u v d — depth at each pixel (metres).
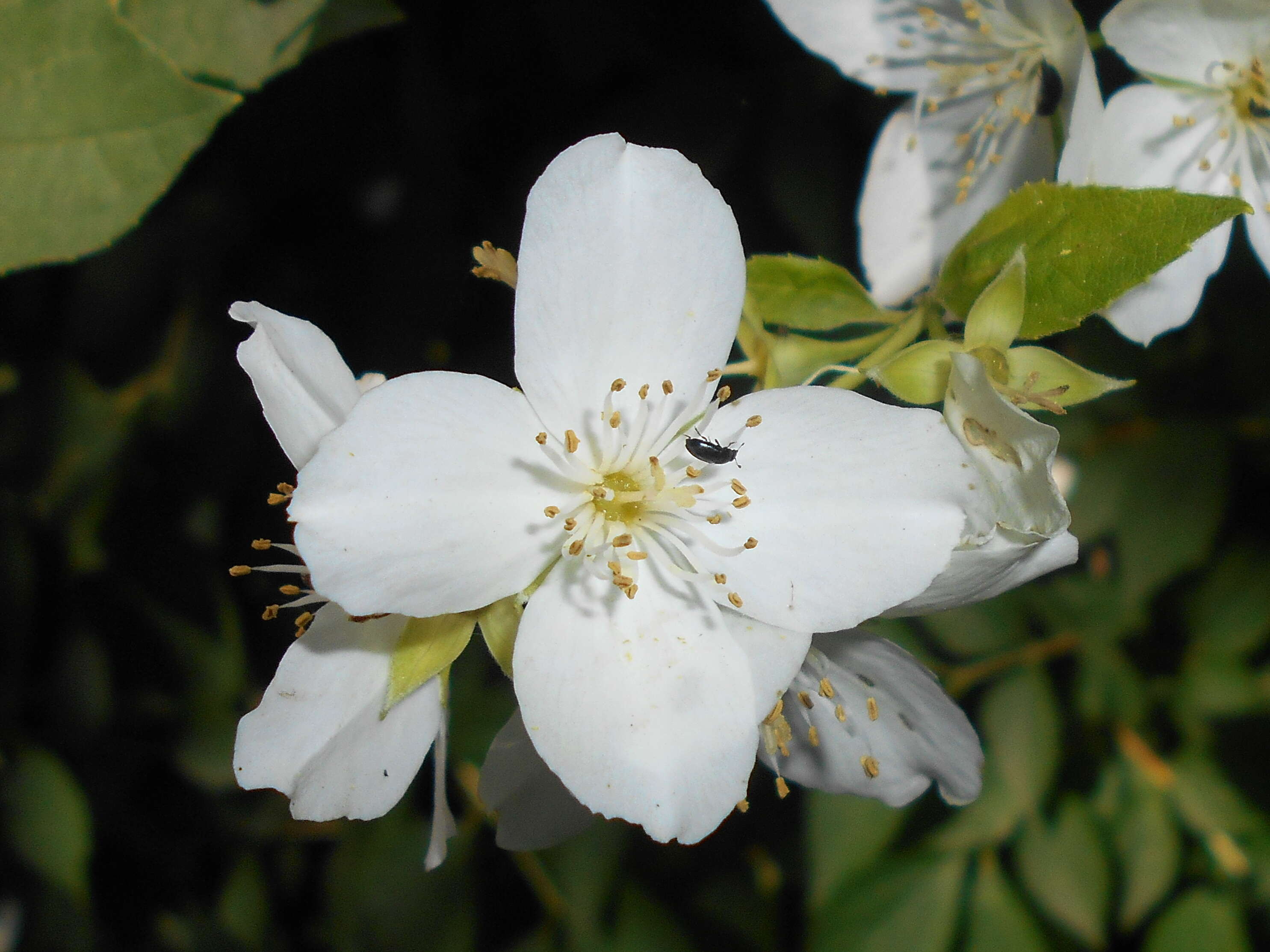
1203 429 0.11
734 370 0.08
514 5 0.11
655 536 0.08
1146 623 0.12
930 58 0.10
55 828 0.12
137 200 0.08
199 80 0.09
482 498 0.07
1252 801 0.11
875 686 0.08
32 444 0.12
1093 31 0.10
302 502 0.07
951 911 0.11
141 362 0.12
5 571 0.12
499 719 0.12
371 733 0.08
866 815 0.11
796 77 0.11
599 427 0.08
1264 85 0.09
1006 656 0.11
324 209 0.12
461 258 0.11
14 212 0.08
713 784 0.07
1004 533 0.08
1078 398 0.08
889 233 0.10
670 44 0.11
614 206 0.07
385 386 0.07
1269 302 0.11
